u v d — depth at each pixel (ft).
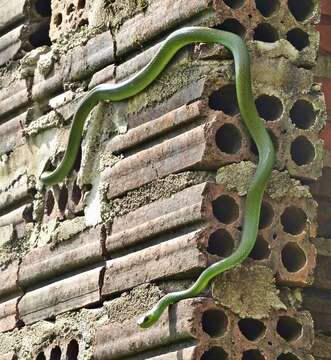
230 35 36.68
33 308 41.88
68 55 42.60
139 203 38.17
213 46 36.83
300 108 37.68
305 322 36.24
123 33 40.22
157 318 35.65
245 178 36.17
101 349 38.40
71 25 42.83
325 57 43.55
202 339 35.09
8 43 45.60
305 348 36.11
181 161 36.78
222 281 35.53
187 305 35.24
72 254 40.52
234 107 36.81
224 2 37.04
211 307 35.27
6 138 44.98
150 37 39.17
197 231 35.70
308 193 36.96
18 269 43.04
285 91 37.32
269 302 35.94
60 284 40.81
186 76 37.32
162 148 37.58
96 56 41.22
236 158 36.27
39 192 43.04
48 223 42.27
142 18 39.55
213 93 36.70
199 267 35.50
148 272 37.14
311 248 36.70
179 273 36.04
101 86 39.93
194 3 37.47
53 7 43.91
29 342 41.75
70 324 39.99
